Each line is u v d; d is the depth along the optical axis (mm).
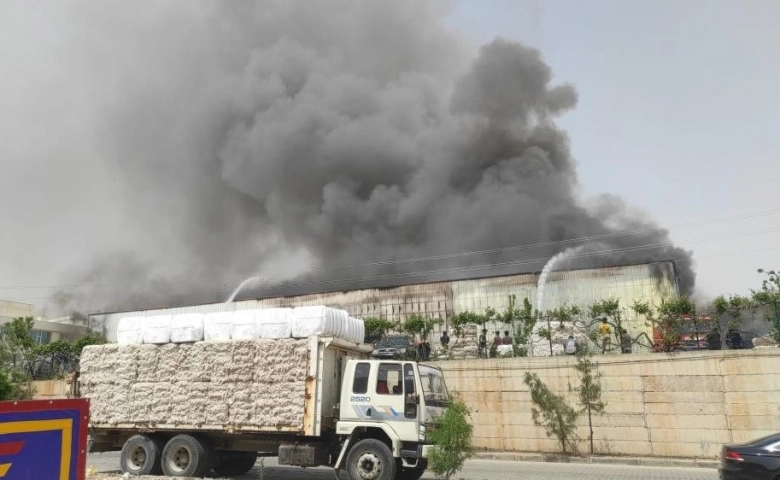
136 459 14570
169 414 14234
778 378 19953
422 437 12820
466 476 16141
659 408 21438
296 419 13258
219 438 14570
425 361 25812
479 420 24281
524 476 16422
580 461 21266
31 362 31844
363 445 12922
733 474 11320
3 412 4465
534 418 23062
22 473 4555
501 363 24453
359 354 15219
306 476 16016
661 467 19531
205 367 14219
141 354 14828
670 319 23938
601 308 26438
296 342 13703
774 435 11391
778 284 22484
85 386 15094
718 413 20531
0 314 51969
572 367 23219
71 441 4938
